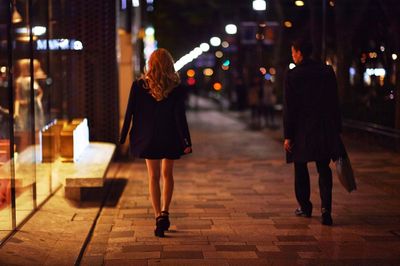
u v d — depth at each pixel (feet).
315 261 18.66
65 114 34.09
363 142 52.03
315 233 21.95
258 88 73.36
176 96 21.21
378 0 50.80
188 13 113.60
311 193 29.66
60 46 32.48
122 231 22.40
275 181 33.40
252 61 103.50
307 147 22.63
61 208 25.52
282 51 87.30
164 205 21.79
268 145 52.70
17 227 21.65
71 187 26.63
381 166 37.65
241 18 100.94
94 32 41.29
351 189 22.99
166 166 21.77
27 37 24.43
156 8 103.09
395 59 47.09
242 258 18.99
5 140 21.40
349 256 19.15
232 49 107.76
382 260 18.72
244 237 21.44
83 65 41.42
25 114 24.14
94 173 27.04
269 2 82.43
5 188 21.07
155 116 21.11
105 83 41.75
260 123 73.31
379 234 21.76
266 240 21.03
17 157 22.85
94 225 23.36
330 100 22.74
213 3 98.58
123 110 54.19
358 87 58.54
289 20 83.15
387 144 47.67
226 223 23.53
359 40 58.80
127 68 53.88
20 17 24.22
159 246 20.38
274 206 26.68
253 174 35.96
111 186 31.91
